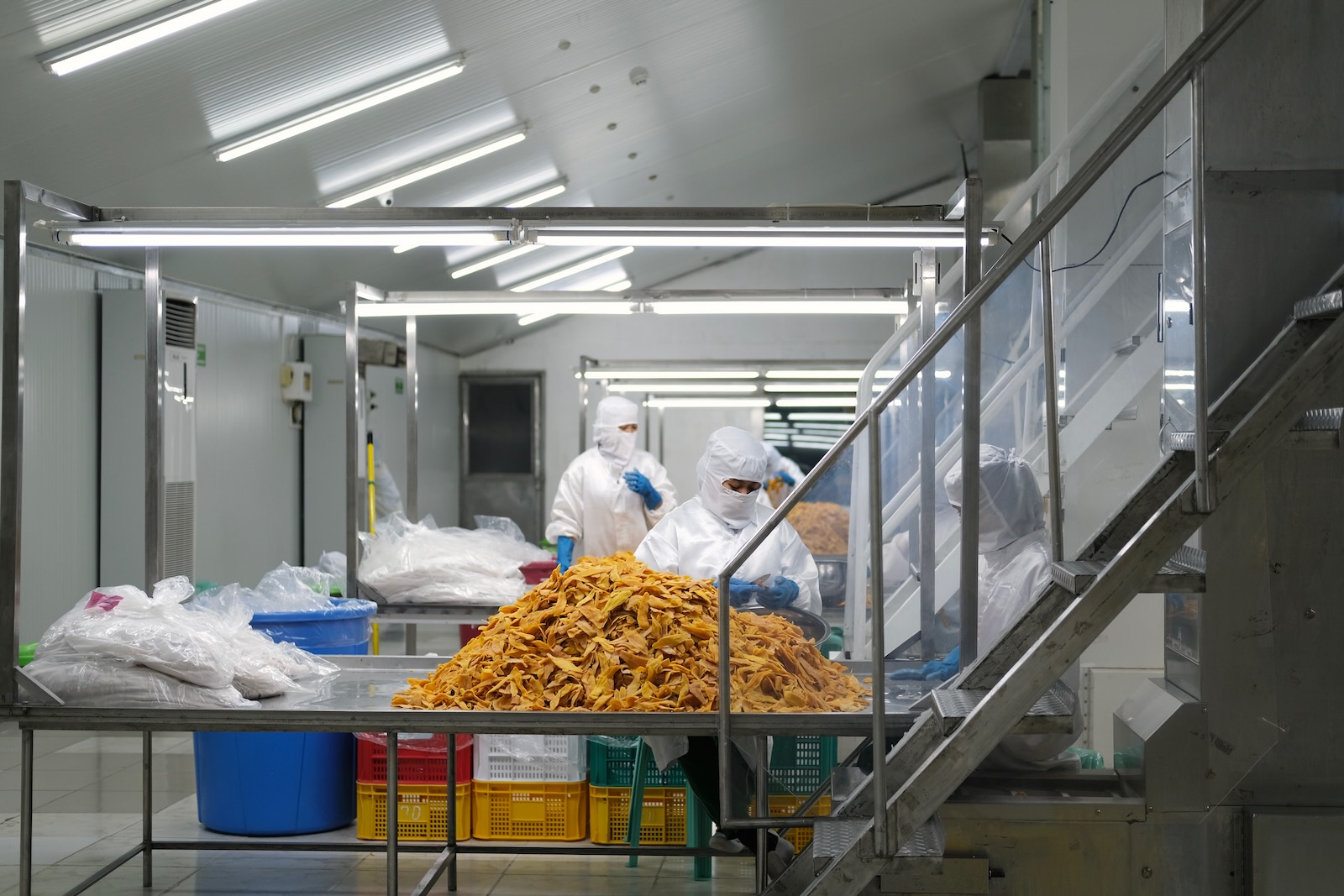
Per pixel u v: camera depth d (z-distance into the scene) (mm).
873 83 8797
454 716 2979
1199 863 2961
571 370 13406
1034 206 4645
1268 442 2693
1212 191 3031
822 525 5211
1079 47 5562
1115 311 4410
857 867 2730
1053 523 3135
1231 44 3023
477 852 3795
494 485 13570
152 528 3773
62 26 4301
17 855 4008
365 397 9328
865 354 12969
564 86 6793
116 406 6715
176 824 4355
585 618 3168
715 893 3689
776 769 3723
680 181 9789
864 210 3334
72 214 3322
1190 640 3031
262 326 8719
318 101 5734
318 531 9312
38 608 6203
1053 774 3205
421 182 7500
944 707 2881
